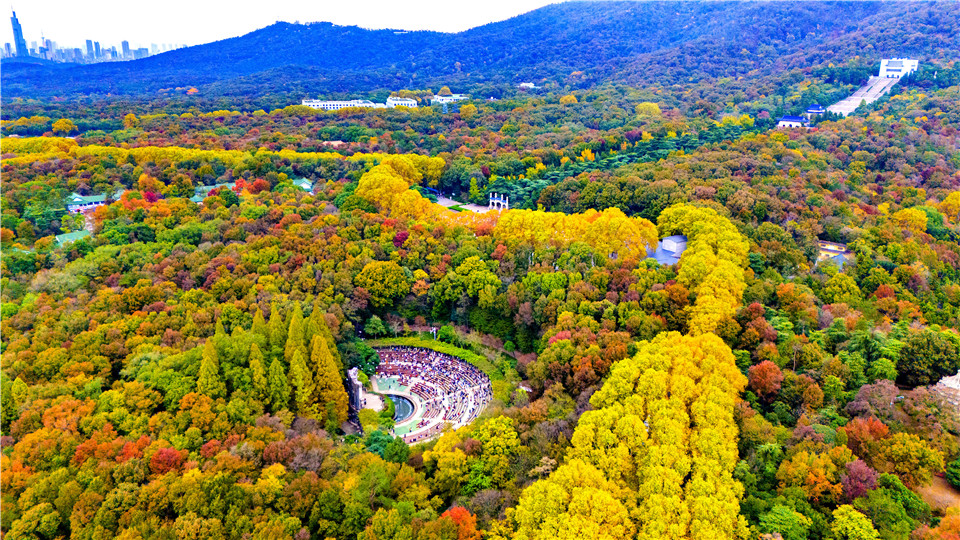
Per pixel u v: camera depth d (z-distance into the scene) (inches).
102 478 4852.4
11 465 4950.8
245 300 7691.9
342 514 4751.5
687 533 4384.8
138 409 5664.4
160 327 6914.4
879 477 4626.0
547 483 4709.6
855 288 7834.6
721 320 6796.3
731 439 5103.3
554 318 7613.2
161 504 4640.8
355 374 7012.8
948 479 4815.5
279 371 6245.1
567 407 5885.8
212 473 4867.1
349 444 6033.5
